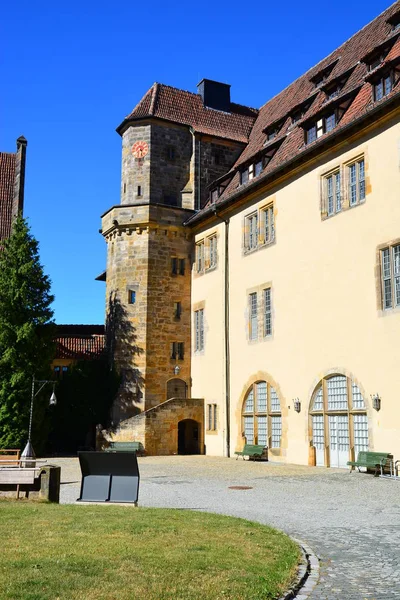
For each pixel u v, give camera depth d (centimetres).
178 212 3706
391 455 2144
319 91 3098
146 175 3803
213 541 975
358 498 1605
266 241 3058
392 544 1039
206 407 3412
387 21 2864
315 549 1004
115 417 3475
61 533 1012
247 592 710
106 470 1452
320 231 2639
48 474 1452
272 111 3962
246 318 3123
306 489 1795
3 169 4488
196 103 4122
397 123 2284
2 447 3145
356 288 2402
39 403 3266
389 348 2211
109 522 1117
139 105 4016
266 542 987
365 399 2297
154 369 3497
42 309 3388
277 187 2969
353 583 806
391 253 2261
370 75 2455
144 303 3538
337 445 2456
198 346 3575
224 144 3978
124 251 3641
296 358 2714
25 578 739
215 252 3491
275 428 2858
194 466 2567
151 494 1688
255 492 1733
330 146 2588
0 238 4097
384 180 2319
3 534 1002
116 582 729
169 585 723
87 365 3653
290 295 2794
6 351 3228
